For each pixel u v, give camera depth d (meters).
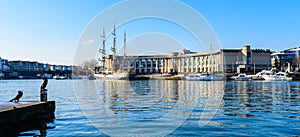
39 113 13.98
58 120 13.42
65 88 48.38
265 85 55.44
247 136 9.87
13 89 49.53
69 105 19.72
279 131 10.66
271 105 19.36
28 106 13.05
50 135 10.41
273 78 81.81
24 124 12.56
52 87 53.44
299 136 9.88
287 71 102.50
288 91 36.16
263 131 10.65
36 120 13.51
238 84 60.84
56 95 30.23
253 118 13.55
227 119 13.26
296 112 15.67
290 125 11.78
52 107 15.32
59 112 16.16
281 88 43.97
